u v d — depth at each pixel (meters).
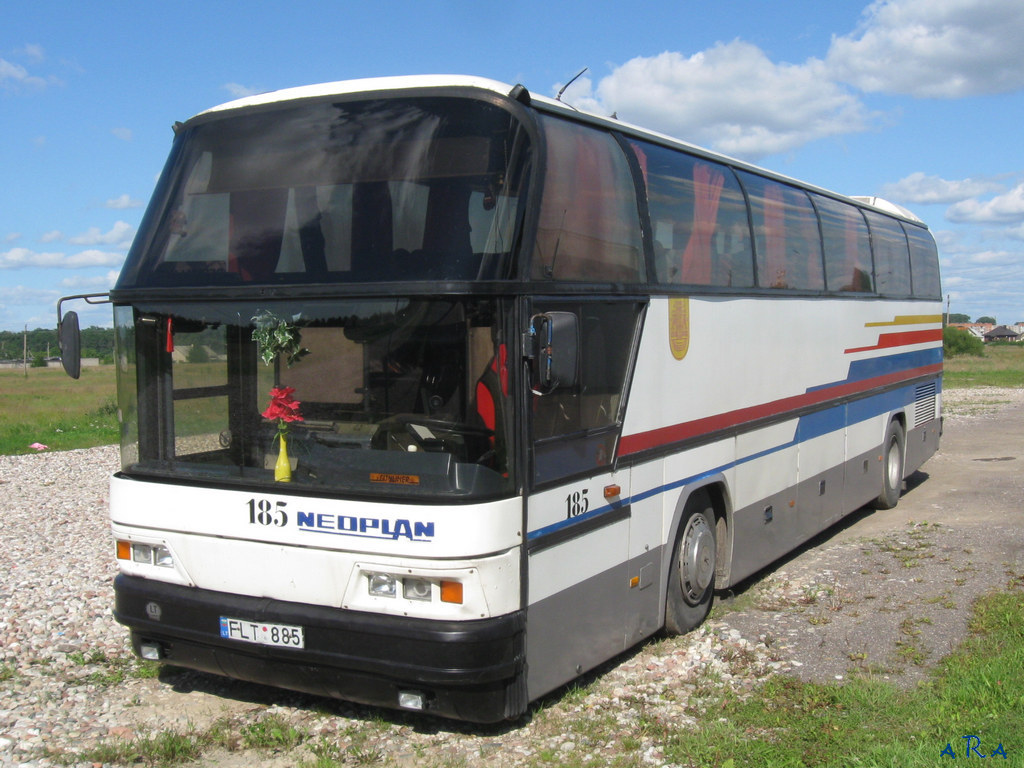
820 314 9.48
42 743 5.02
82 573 8.67
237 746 5.02
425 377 4.66
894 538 10.34
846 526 11.27
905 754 4.60
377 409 4.73
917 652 6.47
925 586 8.23
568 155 5.35
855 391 10.62
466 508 4.51
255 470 5.02
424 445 4.64
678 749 4.90
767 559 8.29
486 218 4.72
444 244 4.66
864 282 10.89
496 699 4.70
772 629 7.07
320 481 4.83
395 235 4.78
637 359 5.97
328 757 4.77
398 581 4.64
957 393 33.25
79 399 35.91
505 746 4.99
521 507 4.75
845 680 5.96
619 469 5.78
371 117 5.11
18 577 8.53
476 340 4.61
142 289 5.29
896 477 12.38
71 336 5.54
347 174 4.98
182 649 5.24
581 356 5.34
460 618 4.55
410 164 4.89
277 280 4.94
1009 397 30.64
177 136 5.64
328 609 4.79
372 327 4.73
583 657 5.45
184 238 5.32
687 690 5.80
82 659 6.29
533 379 4.79
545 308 4.97
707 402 7.01
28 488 14.54
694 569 6.89
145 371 5.35
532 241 4.84
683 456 6.64
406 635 4.58
